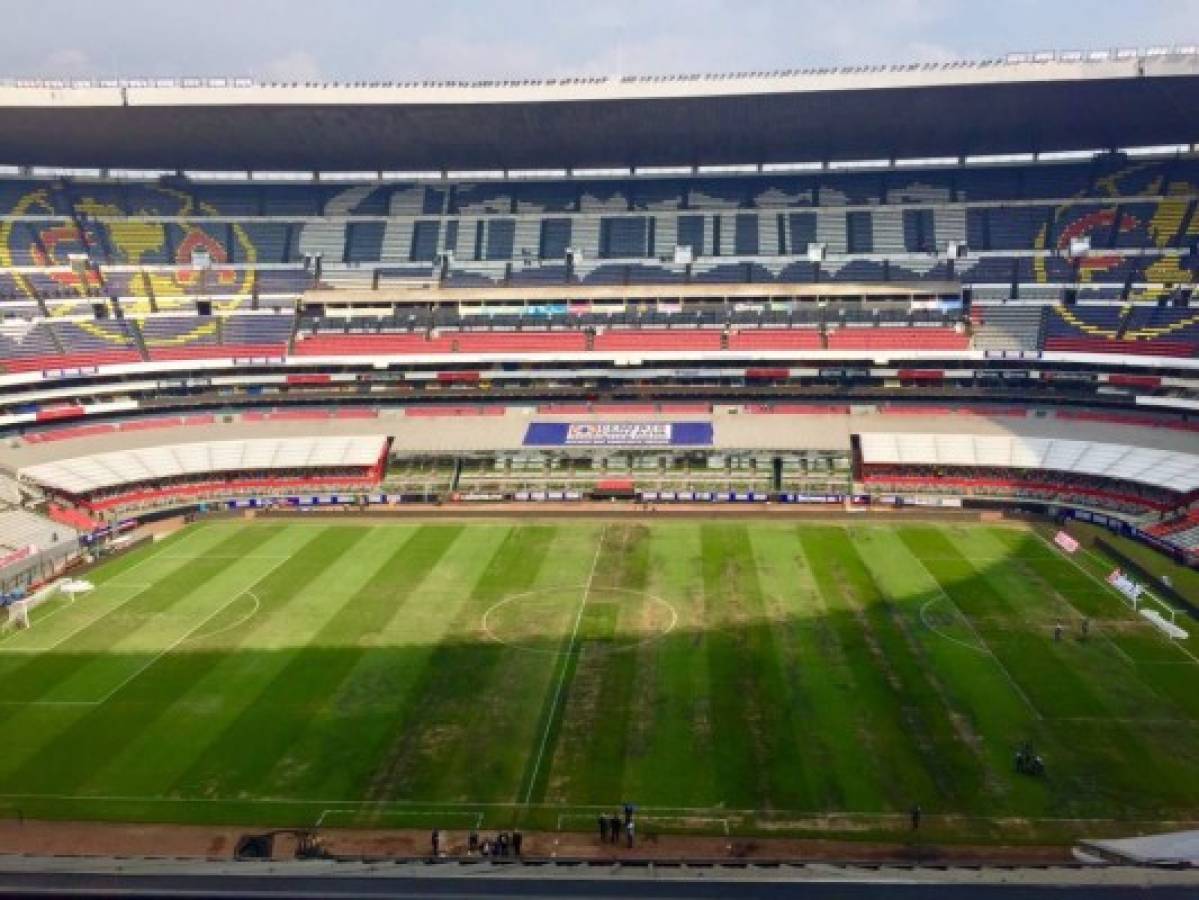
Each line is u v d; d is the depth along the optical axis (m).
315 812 42.28
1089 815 41.06
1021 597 65.88
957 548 77.25
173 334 102.00
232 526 86.88
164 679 54.84
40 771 45.69
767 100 87.94
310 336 104.31
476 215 114.75
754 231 110.38
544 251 110.81
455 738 48.12
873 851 38.81
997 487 90.12
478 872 32.44
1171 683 52.72
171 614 64.81
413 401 106.12
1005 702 50.81
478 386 106.00
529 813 42.03
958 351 97.25
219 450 97.31
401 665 56.28
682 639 59.28
